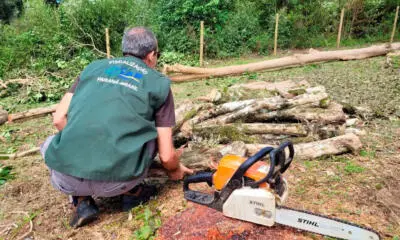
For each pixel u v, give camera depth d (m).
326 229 1.83
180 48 9.46
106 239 2.11
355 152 3.06
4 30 8.52
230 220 2.09
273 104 3.44
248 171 1.94
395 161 2.94
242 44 10.47
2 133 4.11
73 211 2.40
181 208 2.33
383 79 5.95
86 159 1.96
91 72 2.16
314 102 3.53
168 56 8.68
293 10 12.14
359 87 5.44
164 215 2.27
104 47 8.64
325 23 12.17
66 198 2.62
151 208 2.36
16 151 3.65
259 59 9.62
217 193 2.08
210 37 9.70
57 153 2.00
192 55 9.45
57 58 7.62
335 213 2.23
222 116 3.53
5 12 12.48
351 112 4.02
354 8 12.46
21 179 2.95
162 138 2.12
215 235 1.99
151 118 2.11
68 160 1.97
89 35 8.23
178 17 9.67
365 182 2.61
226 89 4.19
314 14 12.02
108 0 8.83
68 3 8.61
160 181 2.71
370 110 4.00
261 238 1.95
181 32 9.43
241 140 3.15
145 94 2.03
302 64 7.76
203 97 4.71
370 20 12.77
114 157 1.96
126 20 8.80
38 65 6.91
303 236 1.97
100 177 1.96
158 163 2.64
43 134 4.20
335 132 3.26
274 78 6.65
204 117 3.52
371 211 2.25
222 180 2.03
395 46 8.89
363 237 1.75
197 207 2.29
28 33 7.91
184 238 2.02
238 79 6.76
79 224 2.21
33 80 6.11
